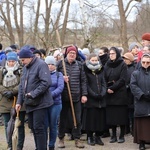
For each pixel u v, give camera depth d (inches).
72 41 684.7
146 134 232.4
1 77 218.1
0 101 218.8
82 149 239.3
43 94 199.5
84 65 249.3
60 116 241.0
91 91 243.9
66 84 235.8
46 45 527.2
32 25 791.7
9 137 208.5
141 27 621.9
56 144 254.1
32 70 199.8
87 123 247.0
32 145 253.3
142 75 234.1
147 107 231.5
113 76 254.1
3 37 821.9
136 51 311.7
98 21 568.7
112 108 253.4
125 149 240.2
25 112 217.5
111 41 597.0
